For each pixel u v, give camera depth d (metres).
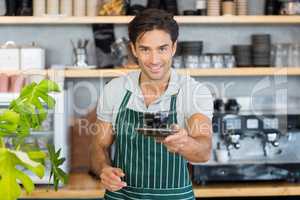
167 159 1.89
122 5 2.98
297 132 2.83
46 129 2.51
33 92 1.27
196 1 3.04
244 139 2.79
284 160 2.80
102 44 3.01
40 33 3.10
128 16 2.97
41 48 2.95
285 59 3.03
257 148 2.80
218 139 2.78
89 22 2.97
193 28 3.13
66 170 2.70
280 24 3.17
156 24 1.85
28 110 1.24
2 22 2.97
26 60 2.91
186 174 1.95
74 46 3.07
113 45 2.99
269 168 2.79
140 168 1.92
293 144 2.82
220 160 2.76
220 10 3.03
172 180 1.91
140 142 1.91
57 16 2.97
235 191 2.71
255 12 3.04
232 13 3.01
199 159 1.81
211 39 3.14
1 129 1.12
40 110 1.27
